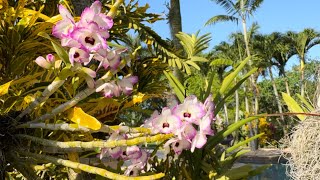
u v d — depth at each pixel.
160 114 2.16
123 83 1.96
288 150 3.58
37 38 1.96
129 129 1.86
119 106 2.17
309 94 3.90
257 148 24.05
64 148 1.79
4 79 1.96
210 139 2.50
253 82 28.98
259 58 28.64
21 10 1.95
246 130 25.81
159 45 3.18
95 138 2.22
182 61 3.27
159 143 2.44
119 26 2.98
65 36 1.65
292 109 3.83
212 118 2.14
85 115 1.71
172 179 2.50
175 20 5.54
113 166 2.09
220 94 2.61
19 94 1.78
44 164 2.35
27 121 1.87
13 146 1.80
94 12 1.69
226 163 2.62
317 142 3.37
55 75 1.77
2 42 1.89
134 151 2.01
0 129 1.76
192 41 3.69
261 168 2.53
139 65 2.87
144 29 3.13
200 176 2.51
